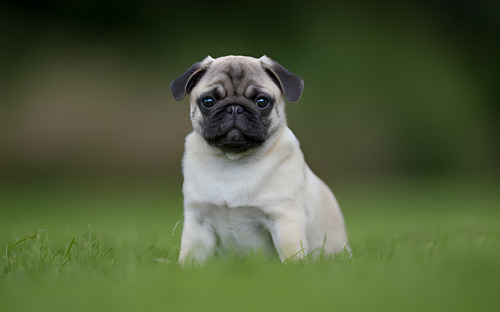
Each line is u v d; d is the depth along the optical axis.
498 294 3.14
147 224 8.00
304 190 4.93
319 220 5.14
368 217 10.34
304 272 3.79
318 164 18.80
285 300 3.06
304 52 19.94
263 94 4.91
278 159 4.83
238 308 2.93
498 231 6.73
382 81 19.83
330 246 5.29
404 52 20.52
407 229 7.55
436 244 5.25
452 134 20.08
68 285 3.51
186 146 5.14
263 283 3.43
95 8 20.19
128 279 3.58
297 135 18.58
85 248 4.69
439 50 21.12
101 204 12.62
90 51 19.88
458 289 3.24
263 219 4.84
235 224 4.88
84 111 18.72
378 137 19.28
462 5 21.72
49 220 9.28
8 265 4.31
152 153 18.52
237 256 4.75
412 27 21.11
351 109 19.25
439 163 19.94
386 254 4.77
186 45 19.95
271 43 20.11
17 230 7.04
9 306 3.03
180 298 3.12
